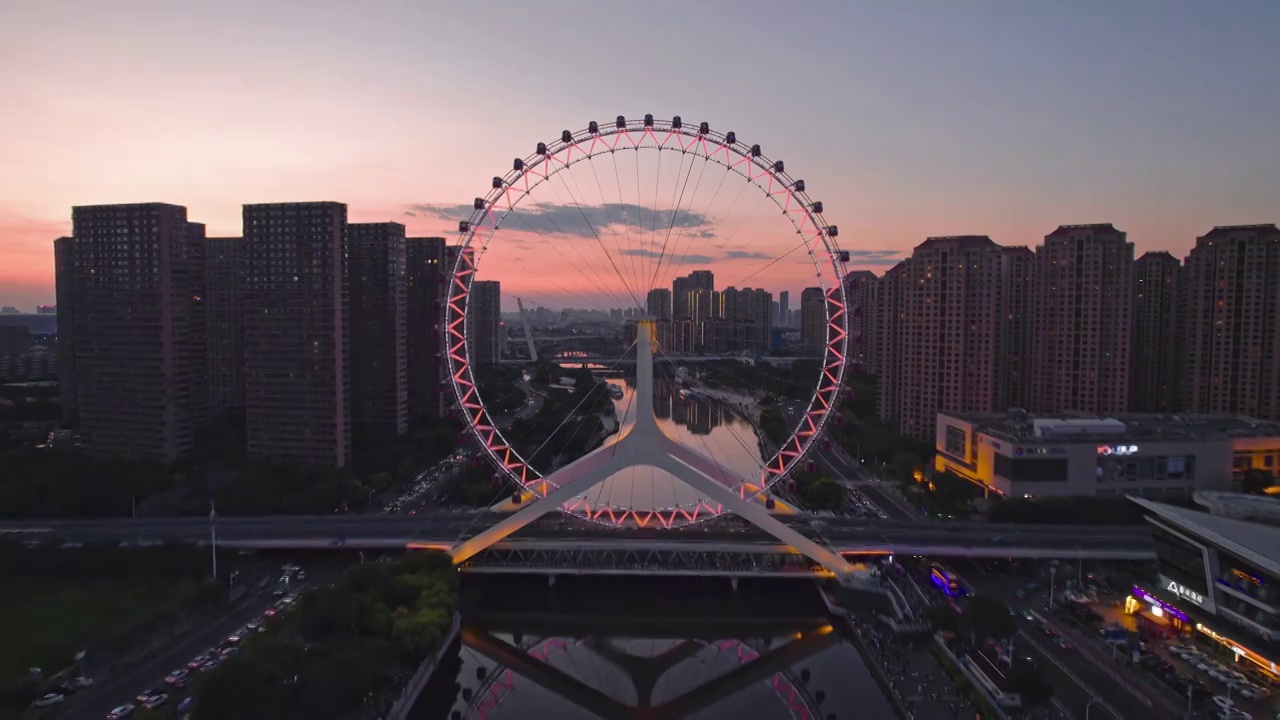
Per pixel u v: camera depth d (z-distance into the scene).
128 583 181.12
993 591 182.62
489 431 196.88
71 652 147.25
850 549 195.00
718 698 156.75
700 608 190.88
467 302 186.88
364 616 152.62
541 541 197.25
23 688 130.25
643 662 172.00
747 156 182.62
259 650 129.50
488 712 151.88
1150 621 162.12
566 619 186.62
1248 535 148.12
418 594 166.12
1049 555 192.50
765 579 199.75
